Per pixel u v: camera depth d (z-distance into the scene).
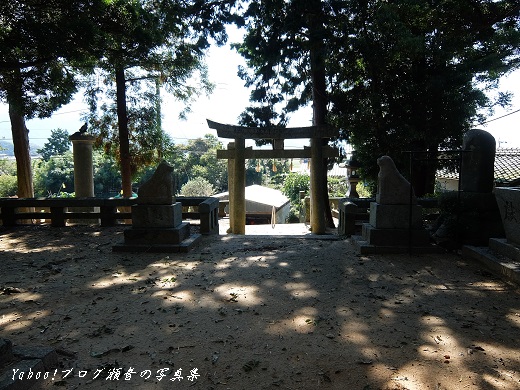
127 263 6.61
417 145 11.48
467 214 7.06
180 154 33.78
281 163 42.62
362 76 11.97
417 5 10.58
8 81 10.87
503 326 4.03
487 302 4.70
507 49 10.54
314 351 3.56
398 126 10.55
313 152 11.76
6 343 3.09
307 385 3.05
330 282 5.52
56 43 8.64
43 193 31.00
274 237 8.81
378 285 5.37
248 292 5.14
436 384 3.02
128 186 14.59
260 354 3.52
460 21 10.84
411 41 9.56
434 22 11.02
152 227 7.53
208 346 3.68
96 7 9.37
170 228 7.49
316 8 10.84
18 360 3.14
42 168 32.34
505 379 3.08
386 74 10.92
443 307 4.56
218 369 3.29
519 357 3.41
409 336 3.82
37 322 4.24
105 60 12.44
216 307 4.63
